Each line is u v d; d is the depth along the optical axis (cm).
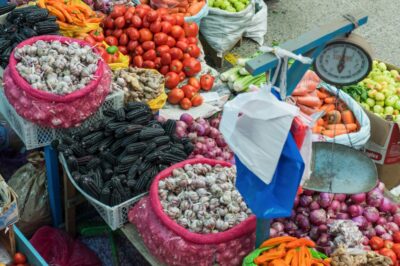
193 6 534
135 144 364
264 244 306
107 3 512
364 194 370
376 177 321
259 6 615
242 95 259
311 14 696
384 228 362
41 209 397
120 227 355
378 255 316
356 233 339
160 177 350
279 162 261
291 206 266
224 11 554
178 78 475
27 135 370
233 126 257
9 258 340
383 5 730
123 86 419
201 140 419
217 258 319
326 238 349
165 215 326
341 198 366
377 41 662
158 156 361
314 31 257
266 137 252
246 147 257
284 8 705
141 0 544
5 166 443
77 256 384
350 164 329
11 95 365
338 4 721
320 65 271
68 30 458
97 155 368
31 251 328
